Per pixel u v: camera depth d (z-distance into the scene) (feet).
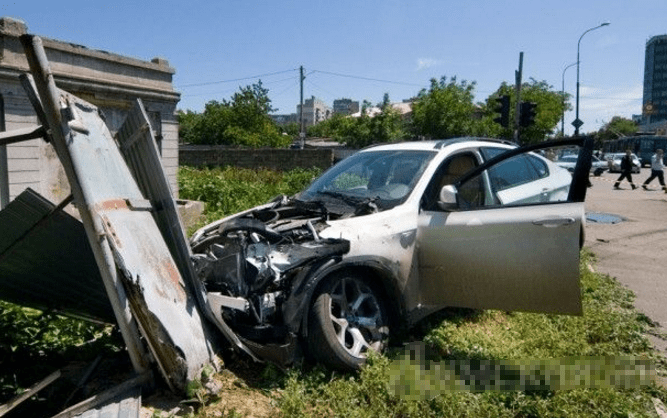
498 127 124.88
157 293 10.52
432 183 15.74
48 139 10.30
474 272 13.89
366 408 11.10
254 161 81.87
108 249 9.71
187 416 10.12
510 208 13.93
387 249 13.71
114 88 34.37
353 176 17.48
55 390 11.08
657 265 26.76
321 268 12.34
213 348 12.09
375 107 153.48
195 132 131.75
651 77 498.28
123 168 11.95
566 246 12.87
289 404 10.81
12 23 27.17
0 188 26.96
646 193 66.18
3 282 12.37
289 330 11.95
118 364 12.10
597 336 16.19
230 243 13.43
